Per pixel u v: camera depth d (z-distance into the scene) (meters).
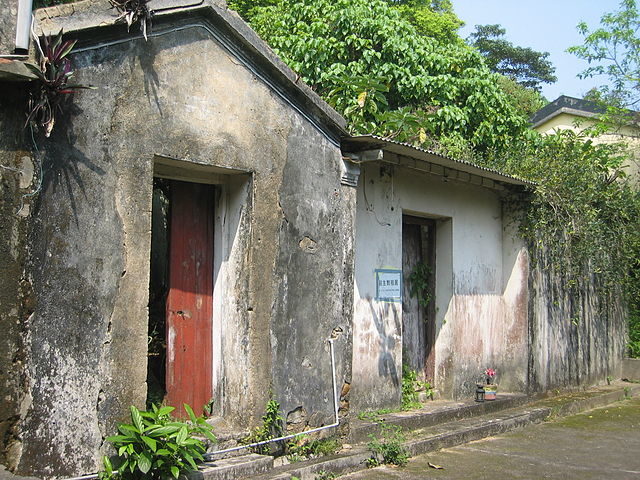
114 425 4.71
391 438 6.88
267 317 5.81
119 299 4.79
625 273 12.47
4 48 4.34
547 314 10.46
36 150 4.40
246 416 5.67
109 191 4.77
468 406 8.57
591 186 10.67
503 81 29.02
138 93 4.96
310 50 12.87
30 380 4.30
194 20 5.32
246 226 5.78
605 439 8.16
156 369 6.27
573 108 22.88
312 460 5.96
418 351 9.10
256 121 5.79
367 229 7.82
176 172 5.59
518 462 6.86
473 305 9.53
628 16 15.49
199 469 5.05
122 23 4.77
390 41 12.99
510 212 10.27
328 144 6.49
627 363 13.02
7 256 4.24
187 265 5.88
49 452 4.37
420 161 8.09
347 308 6.61
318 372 6.26
